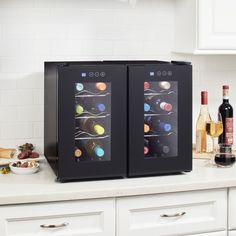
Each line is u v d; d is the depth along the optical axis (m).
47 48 3.23
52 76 2.83
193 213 2.76
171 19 3.40
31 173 2.86
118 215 2.64
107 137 2.72
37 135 3.25
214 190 2.77
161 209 2.71
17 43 3.19
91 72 2.65
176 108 2.81
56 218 2.57
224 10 3.10
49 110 2.96
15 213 2.51
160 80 2.75
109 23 3.31
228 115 3.23
